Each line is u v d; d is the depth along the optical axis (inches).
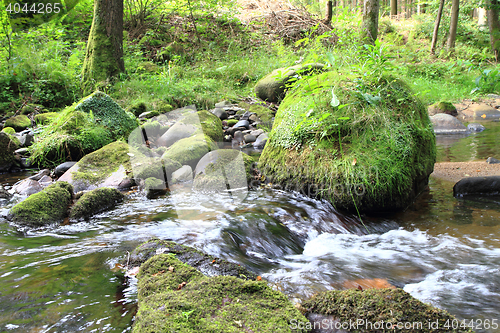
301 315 74.6
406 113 162.4
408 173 149.8
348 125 155.6
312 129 163.0
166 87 354.9
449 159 228.1
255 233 126.6
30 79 338.6
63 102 342.0
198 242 116.9
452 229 132.6
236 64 458.6
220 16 589.0
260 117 342.0
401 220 142.9
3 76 328.2
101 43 359.9
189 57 481.7
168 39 514.0
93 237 123.6
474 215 143.8
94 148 233.1
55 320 75.6
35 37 393.7
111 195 158.6
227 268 96.7
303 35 582.6
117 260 104.7
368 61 174.6
